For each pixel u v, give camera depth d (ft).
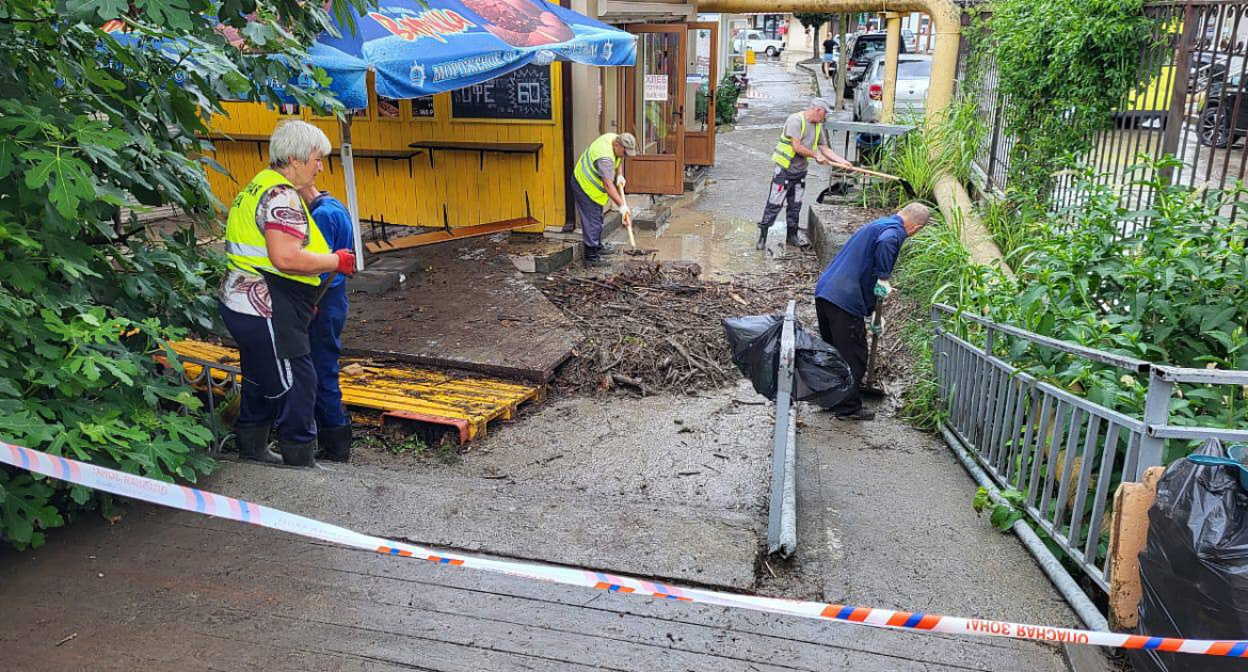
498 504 11.21
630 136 25.91
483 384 18.11
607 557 9.95
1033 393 11.93
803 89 94.02
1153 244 13.52
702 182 42.39
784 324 11.53
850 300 16.93
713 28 39.91
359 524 10.63
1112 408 10.50
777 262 28.55
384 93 18.70
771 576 9.89
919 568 10.25
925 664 8.20
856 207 31.12
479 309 22.40
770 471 14.83
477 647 8.33
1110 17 18.94
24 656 7.99
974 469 14.01
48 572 9.37
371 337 20.26
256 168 32.07
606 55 23.95
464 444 15.71
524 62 21.30
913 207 16.99
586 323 21.43
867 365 18.44
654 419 17.16
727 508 13.50
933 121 33.88
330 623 8.63
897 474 14.28
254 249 11.37
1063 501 10.33
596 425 16.87
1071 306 13.85
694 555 10.03
